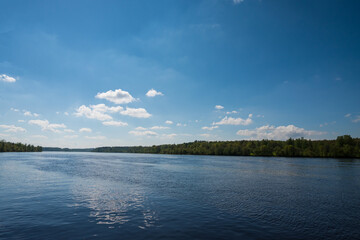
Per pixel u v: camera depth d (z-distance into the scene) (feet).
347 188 110.42
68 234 47.70
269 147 623.77
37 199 80.53
